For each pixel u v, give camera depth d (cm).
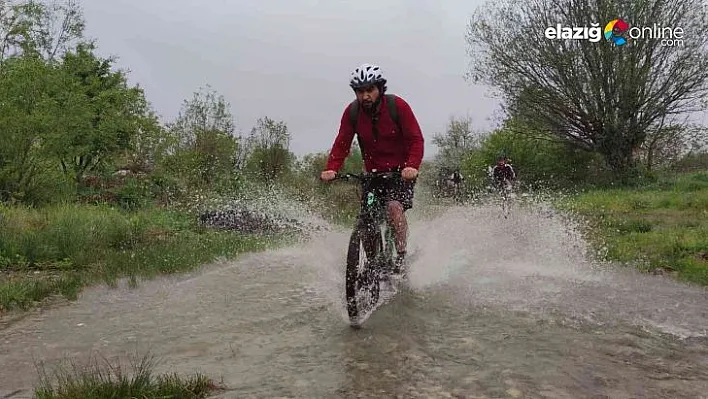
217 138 2250
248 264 833
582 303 559
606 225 1151
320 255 909
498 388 358
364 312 505
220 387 362
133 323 519
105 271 745
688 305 553
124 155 2077
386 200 561
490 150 3145
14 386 375
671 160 2945
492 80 2902
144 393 339
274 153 2298
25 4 1962
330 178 551
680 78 2623
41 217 1102
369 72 528
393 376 378
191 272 773
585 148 2931
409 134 546
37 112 1345
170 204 1644
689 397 347
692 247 845
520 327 482
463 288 619
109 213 1259
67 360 423
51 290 654
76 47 2098
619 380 371
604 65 2702
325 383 367
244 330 489
